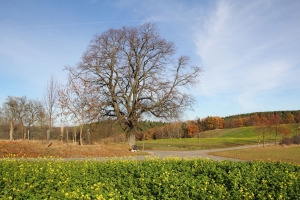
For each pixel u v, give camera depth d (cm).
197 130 9694
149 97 3356
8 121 5012
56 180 923
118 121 3353
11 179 890
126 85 3453
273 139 7812
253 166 1203
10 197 686
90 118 3120
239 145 5766
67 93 2892
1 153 1950
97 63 3206
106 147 2909
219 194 787
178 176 1019
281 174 1056
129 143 3519
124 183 926
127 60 3366
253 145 5759
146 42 3403
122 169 1165
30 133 4909
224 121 11806
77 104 2966
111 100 3300
